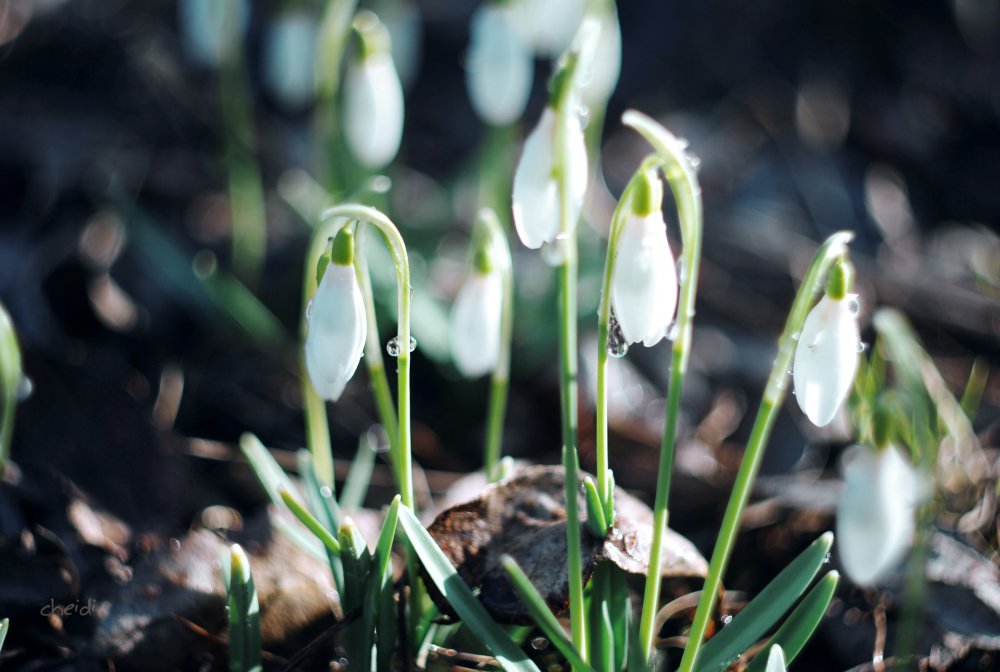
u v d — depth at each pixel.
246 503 0.42
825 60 0.74
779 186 0.64
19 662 0.35
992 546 0.40
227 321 0.48
